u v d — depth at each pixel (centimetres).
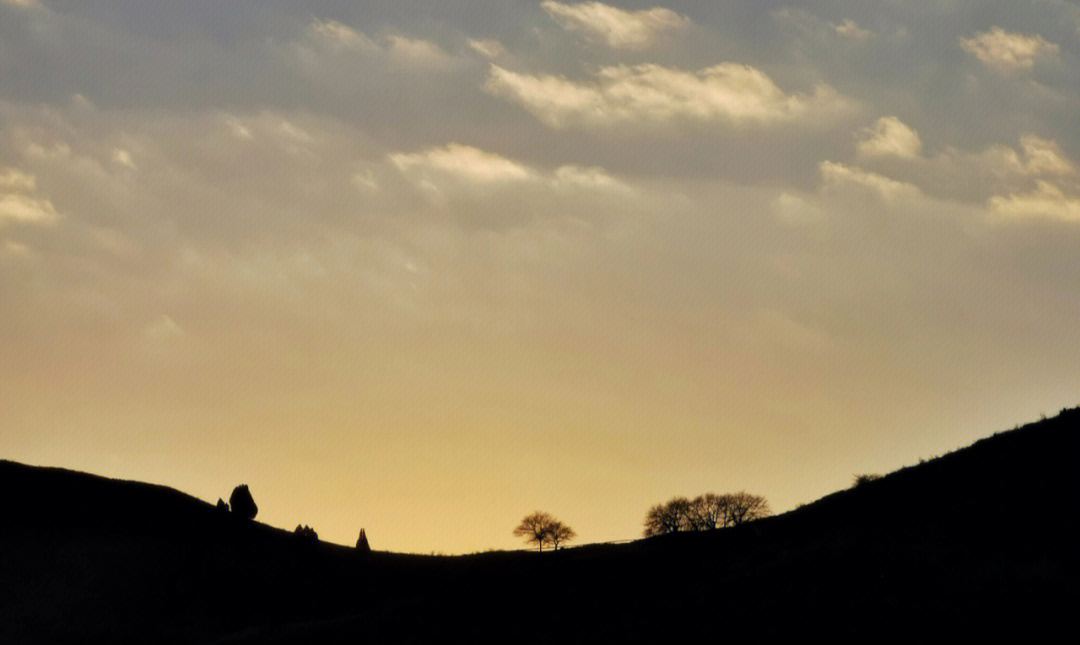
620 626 6581
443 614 7631
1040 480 6725
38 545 10100
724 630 6056
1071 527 6084
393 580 10044
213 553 10481
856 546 6706
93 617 9056
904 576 6081
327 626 8006
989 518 6506
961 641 5253
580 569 8056
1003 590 5612
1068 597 5397
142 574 9844
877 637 5506
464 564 10219
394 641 7281
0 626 8750
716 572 7175
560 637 6694
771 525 7850
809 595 6184
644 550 8262
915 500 7169
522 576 8219
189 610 9362
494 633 7062
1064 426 7262
